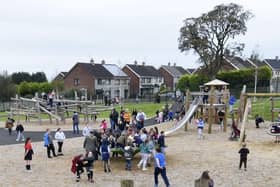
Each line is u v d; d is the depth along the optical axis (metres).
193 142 30.30
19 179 19.52
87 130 27.44
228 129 36.66
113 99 81.75
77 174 19.20
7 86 77.00
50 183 18.81
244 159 21.39
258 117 37.28
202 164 22.84
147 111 58.16
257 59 105.50
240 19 72.81
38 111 43.25
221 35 72.94
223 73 78.25
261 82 81.19
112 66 105.75
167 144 29.53
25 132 36.34
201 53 73.25
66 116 46.97
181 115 43.44
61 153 25.38
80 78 95.75
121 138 23.38
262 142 29.70
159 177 19.86
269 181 19.27
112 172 20.92
